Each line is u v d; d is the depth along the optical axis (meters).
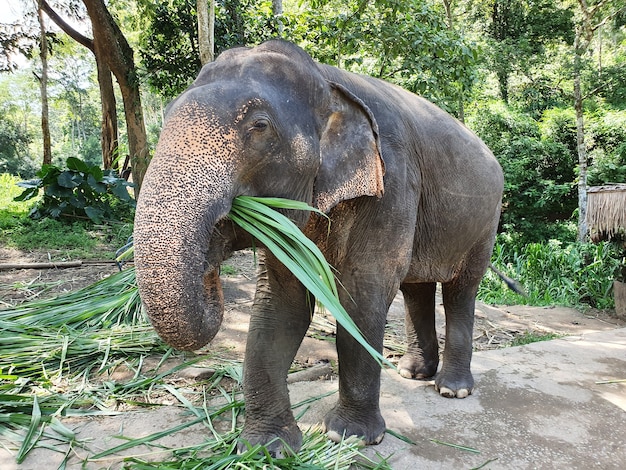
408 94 2.72
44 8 12.27
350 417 2.20
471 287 3.00
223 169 1.52
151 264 1.40
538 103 15.72
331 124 1.88
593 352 3.72
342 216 2.06
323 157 1.83
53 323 3.87
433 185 2.52
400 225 2.15
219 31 9.71
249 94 1.60
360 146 1.89
